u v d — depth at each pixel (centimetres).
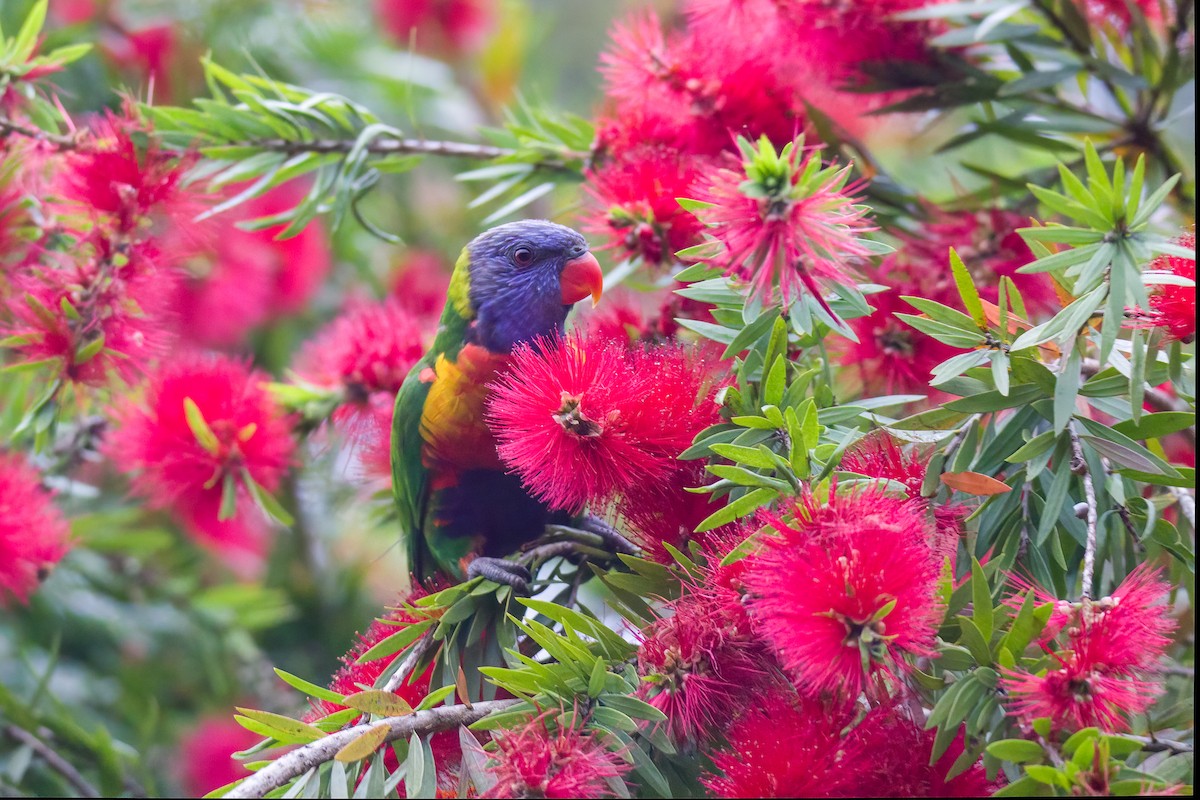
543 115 458
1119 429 272
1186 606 369
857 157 425
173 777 598
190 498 455
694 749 280
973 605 240
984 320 270
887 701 253
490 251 391
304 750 256
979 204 422
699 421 296
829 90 412
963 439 282
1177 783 239
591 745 257
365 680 319
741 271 290
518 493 396
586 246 392
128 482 610
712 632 264
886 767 243
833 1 386
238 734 591
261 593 642
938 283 373
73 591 634
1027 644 235
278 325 673
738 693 270
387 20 766
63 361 386
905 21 398
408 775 253
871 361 364
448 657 308
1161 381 272
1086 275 247
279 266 608
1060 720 225
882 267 378
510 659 308
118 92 471
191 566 666
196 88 651
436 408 389
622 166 387
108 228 394
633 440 285
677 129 400
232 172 425
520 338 384
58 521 497
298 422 478
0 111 408
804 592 221
